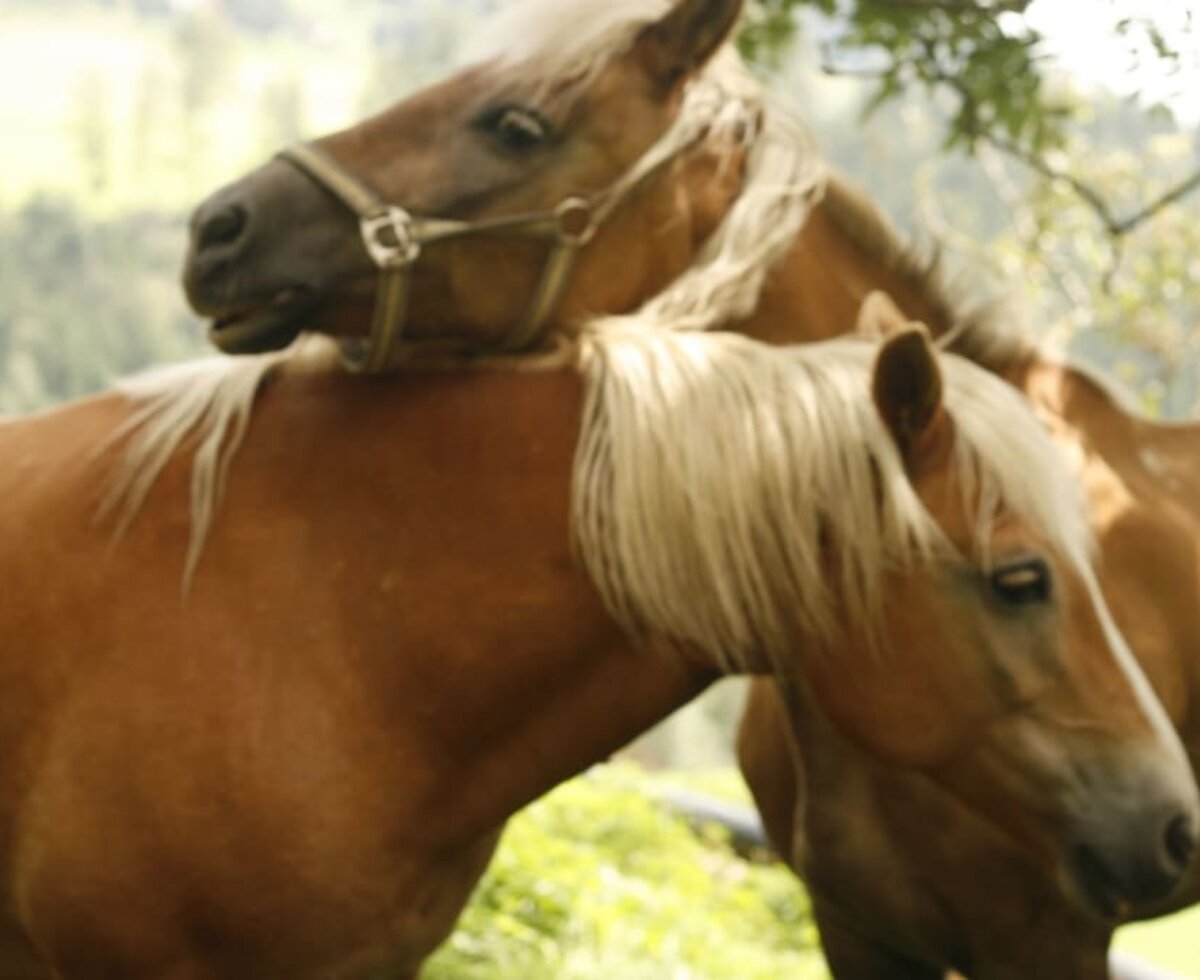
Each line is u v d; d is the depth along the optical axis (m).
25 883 3.42
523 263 3.90
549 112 3.92
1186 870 3.50
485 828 3.59
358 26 132.12
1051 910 4.27
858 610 3.42
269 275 3.69
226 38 100.06
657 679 3.58
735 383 3.46
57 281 49.59
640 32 4.07
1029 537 3.41
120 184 77.75
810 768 4.46
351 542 3.49
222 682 3.35
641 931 7.68
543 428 3.56
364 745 3.39
